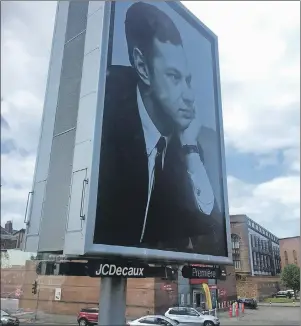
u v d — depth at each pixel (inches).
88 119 347.6
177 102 470.6
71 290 1013.2
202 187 474.3
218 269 462.9
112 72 377.4
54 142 391.5
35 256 397.7
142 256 347.3
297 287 767.7
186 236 417.7
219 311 795.4
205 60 567.5
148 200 377.1
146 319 711.1
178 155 445.1
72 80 407.5
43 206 368.8
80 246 299.0
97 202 319.3
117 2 413.7
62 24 466.3
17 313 1015.0
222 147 539.8
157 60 453.7
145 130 401.4
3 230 1200.8
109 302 323.3
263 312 757.3
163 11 497.4
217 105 560.7
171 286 868.6
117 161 352.5
